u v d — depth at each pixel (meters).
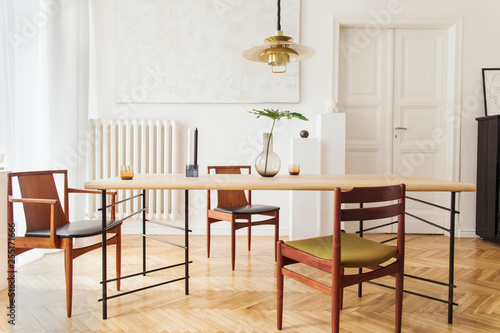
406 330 1.84
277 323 1.84
